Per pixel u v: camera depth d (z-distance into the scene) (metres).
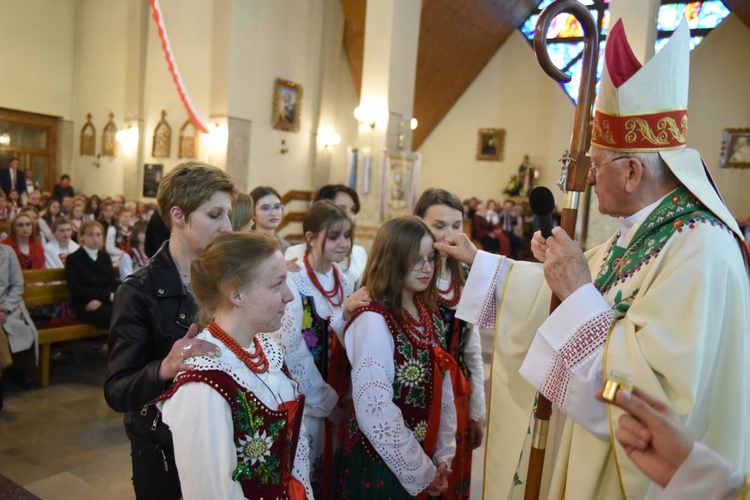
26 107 12.31
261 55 10.05
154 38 11.23
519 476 1.55
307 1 10.78
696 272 1.11
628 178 1.27
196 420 1.11
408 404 1.66
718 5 10.30
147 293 1.45
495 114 12.59
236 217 2.32
